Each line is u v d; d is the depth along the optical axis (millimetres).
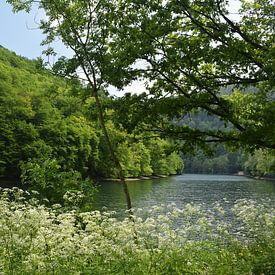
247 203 9531
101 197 40750
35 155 57750
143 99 12375
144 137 13008
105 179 77188
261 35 12602
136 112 12297
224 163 171500
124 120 12312
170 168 114438
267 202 10234
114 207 31906
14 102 62938
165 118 12656
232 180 97438
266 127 10672
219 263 7633
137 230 7527
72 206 10680
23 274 5793
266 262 7270
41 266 5891
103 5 11961
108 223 7609
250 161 120500
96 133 73188
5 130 57281
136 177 93250
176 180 91938
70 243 6422
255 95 13109
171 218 8281
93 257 6562
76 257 6535
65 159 64938
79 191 11055
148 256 6961
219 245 8531
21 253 6230
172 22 11352
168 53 11023
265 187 66750
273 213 8992
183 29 12273
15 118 62125
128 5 11664
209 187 65750
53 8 12156
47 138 63938
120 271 6277
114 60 11812
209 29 12062
